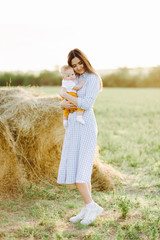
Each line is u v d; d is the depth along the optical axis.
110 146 7.16
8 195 4.15
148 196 4.23
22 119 4.33
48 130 4.51
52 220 3.46
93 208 3.43
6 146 4.16
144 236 3.13
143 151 6.73
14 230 3.26
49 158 4.63
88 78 3.44
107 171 4.97
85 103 3.31
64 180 3.45
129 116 13.48
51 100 4.67
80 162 3.37
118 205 3.82
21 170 4.38
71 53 3.43
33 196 4.20
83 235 3.15
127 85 57.44
